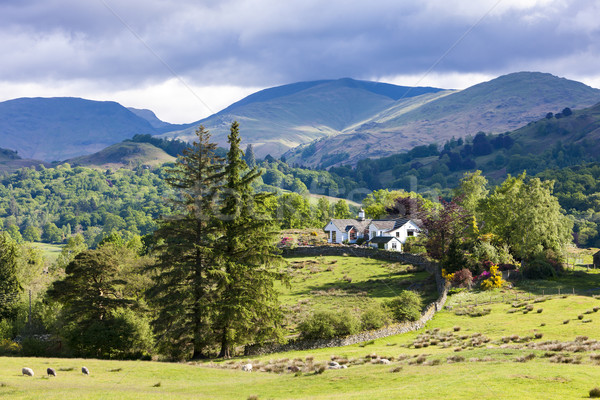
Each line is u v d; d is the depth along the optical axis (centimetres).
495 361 3206
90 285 5931
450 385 2527
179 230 5138
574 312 5500
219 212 5141
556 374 2623
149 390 2967
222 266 5112
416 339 5203
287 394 2808
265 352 5122
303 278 9000
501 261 8512
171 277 5012
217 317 4841
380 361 3828
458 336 5041
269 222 5200
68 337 5416
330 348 5109
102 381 3231
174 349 4891
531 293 7100
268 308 5041
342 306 6919
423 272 8744
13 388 2731
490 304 6606
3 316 7500
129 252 8725
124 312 5566
